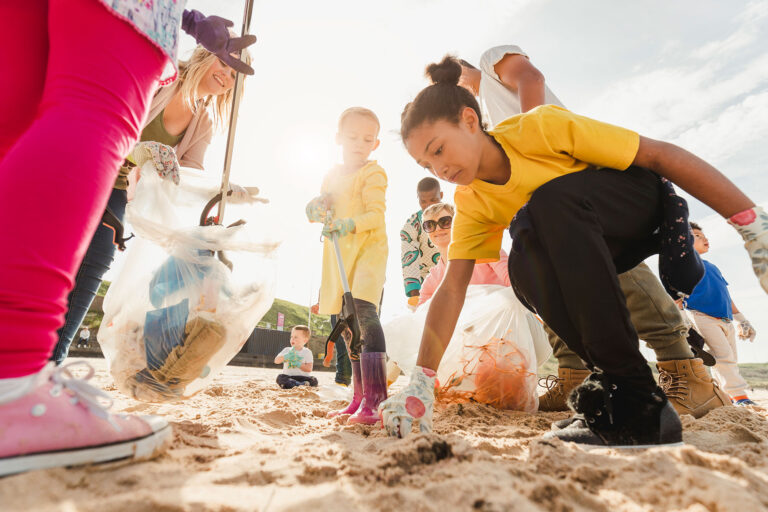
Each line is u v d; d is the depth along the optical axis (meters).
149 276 1.62
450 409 2.34
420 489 0.83
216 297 1.55
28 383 0.74
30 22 0.94
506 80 2.43
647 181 1.41
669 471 0.87
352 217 2.39
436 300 1.72
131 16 0.89
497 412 2.29
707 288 3.75
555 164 1.50
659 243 1.45
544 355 2.78
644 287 2.08
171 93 2.22
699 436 1.30
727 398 2.06
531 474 0.86
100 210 0.83
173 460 0.96
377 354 2.06
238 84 1.90
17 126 0.97
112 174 0.86
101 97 0.85
